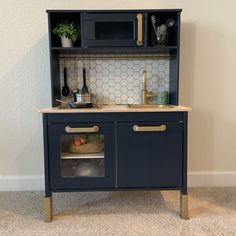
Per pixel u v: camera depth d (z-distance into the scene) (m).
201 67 2.03
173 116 1.56
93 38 1.67
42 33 1.96
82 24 1.66
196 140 2.08
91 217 1.62
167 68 2.02
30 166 2.06
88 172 1.63
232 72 2.04
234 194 1.94
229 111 2.07
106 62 2.01
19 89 2.00
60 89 1.98
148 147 1.58
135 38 1.68
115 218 1.61
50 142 1.56
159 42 1.78
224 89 2.05
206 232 1.45
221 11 1.99
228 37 2.01
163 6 1.97
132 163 1.58
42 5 1.94
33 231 1.47
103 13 1.66
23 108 2.01
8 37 1.95
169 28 1.84
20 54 1.97
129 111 1.54
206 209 1.71
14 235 1.43
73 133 1.55
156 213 1.67
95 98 2.03
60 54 1.97
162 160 1.59
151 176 1.59
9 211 1.71
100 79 2.02
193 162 2.09
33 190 2.06
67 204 1.80
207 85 2.04
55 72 1.82
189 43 2.01
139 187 1.60
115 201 1.85
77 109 1.56
